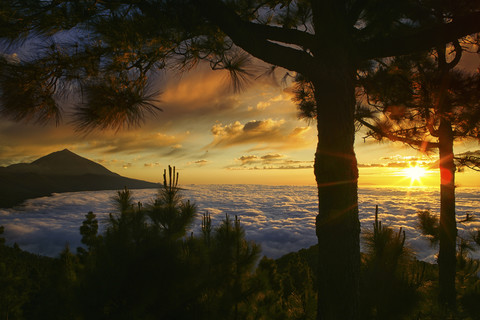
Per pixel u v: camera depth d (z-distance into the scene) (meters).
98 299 2.45
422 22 3.32
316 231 3.14
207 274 2.97
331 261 2.96
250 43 2.86
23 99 2.61
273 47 2.90
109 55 2.78
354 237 2.98
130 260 2.57
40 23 2.44
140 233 2.79
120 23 2.63
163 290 2.57
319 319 3.04
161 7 2.75
